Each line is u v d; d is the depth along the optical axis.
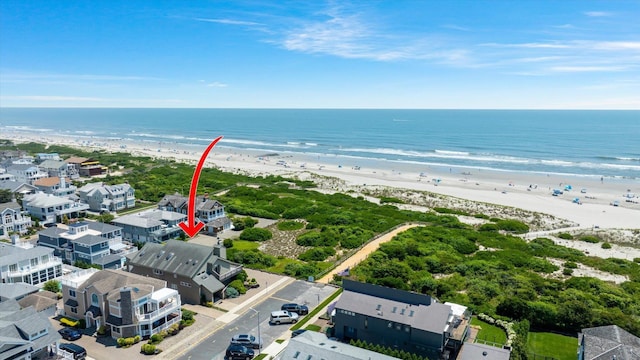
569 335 53.16
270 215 111.75
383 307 49.81
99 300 52.75
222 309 58.88
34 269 64.19
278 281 68.56
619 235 101.88
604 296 62.94
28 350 43.50
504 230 107.44
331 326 53.62
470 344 46.12
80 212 109.75
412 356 45.19
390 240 91.44
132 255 69.00
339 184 161.00
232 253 79.62
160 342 50.38
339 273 71.31
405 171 192.75
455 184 164.50
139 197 128.75
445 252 83.44
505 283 68.81
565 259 85.38
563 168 194.50
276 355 47.66
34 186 121.06
